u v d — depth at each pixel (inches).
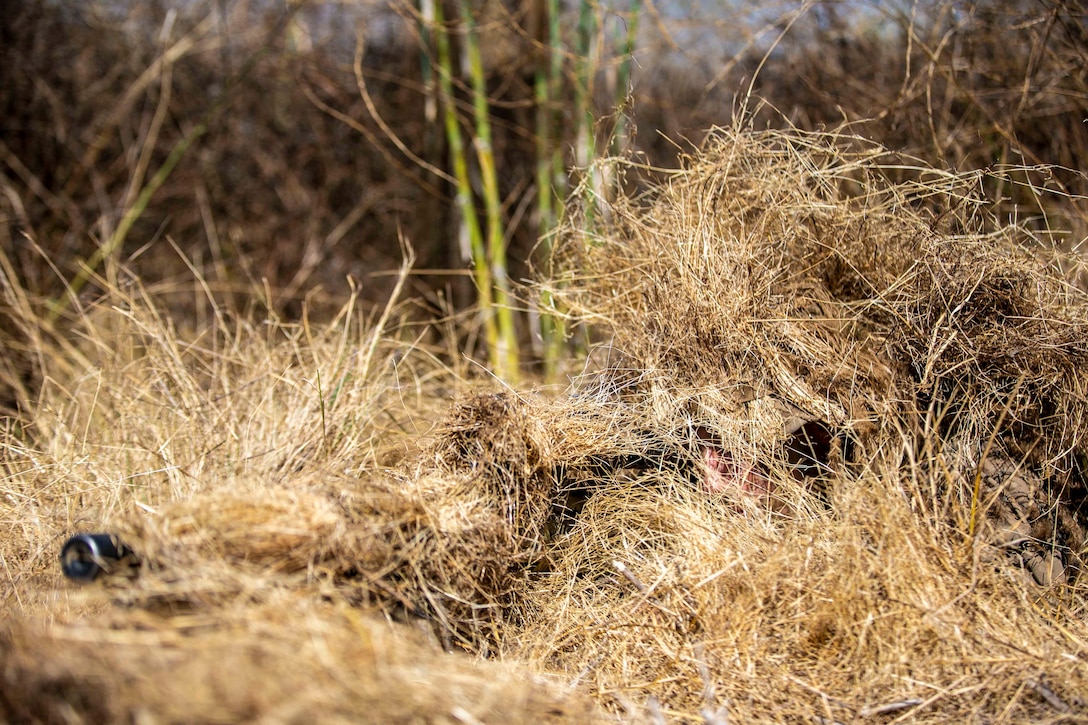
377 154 175.6
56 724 44.1
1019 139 110.1
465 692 51.6
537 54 134.3
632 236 94.6
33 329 115.0
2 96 158.7
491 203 126.3
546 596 71.7
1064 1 101.4
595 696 60.7
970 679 58.5
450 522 65.1
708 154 90.7
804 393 78.1
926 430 71.0
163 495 80.4
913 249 83.7
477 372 113.0
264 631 49.0
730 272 82.1
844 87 124.3
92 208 160.1
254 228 169.0
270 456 83.7
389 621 57.9
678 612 65.5
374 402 94.7
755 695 59.4
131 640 47.8
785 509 74.6
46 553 74.3
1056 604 68.7
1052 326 78.3
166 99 159.2
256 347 104.0
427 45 142.6
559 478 76.2
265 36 175.8
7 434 92.7
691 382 81.4
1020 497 74.7
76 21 167.2
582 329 106.1
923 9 115.9
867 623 60.2
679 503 75.2
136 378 96.8
